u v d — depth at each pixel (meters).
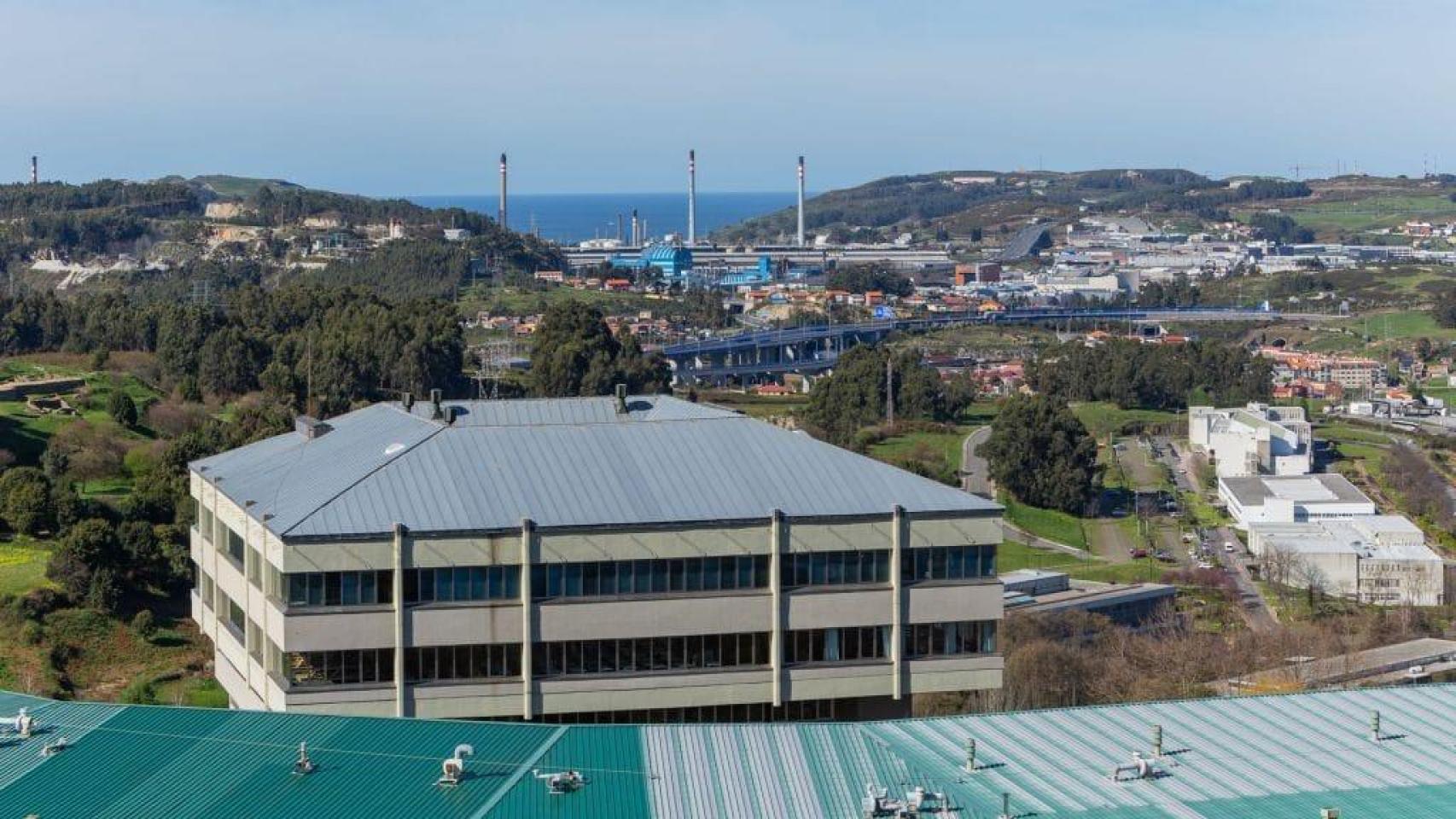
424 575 111.56
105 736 92.31
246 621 120.44
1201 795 85.31
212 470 134.38
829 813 82.81
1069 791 85.62
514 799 83.50
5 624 182.25
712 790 85.12
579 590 113.62
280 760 88.62
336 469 123.12
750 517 115.44
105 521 195.50
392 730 92.75
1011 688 175.00
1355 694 102.44
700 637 115.25
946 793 85.12
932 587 118.12
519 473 119.75
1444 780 87.94
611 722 114.56
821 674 116.75
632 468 121.31
